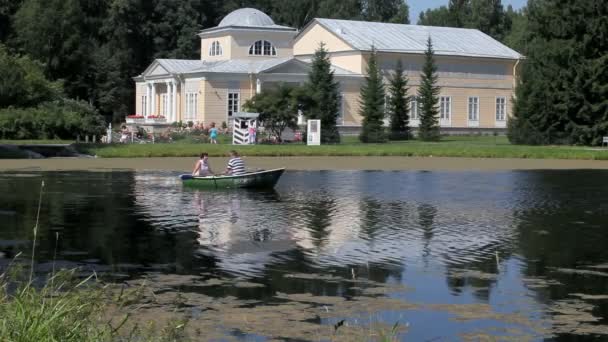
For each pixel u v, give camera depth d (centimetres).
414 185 4622
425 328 1703
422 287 2059
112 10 12325
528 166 6216
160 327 1606
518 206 3700
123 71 12475
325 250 2553
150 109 10738
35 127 7444
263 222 3112
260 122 8506
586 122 8756
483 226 3088
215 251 2511
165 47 12756
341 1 16050
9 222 3028
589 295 1995
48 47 10519
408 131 9694
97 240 2673
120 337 1377
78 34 10731
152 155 6581
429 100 9575
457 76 10706
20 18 10494
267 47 10488
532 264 2367
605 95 8631
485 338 1639
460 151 7212
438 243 2702
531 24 9300
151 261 2344
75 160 6241
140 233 2823
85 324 1276
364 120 9169
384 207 3609
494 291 2030
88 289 1569
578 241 2761
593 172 5678
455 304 1895
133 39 12644
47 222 3044
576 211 3544
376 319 1759
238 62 9919
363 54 10119
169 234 2809
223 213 3341
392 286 2067
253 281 2100
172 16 12675
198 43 12756
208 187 4284
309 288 2031
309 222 3125
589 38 8669
